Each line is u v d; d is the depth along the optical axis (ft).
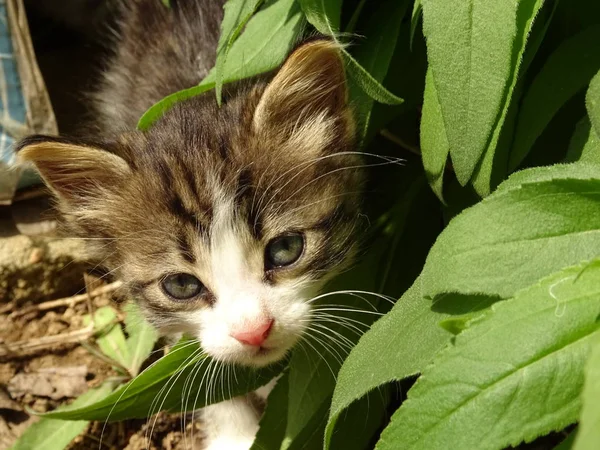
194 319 0.97
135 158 0.99
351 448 0.98
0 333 1.29
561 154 0.93
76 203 1.03
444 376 0.70
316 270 0.97
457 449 0.69
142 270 0.99
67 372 1.24
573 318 0.68
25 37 1.25
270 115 0.97
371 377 0.78
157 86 1.24
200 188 0.95
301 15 0.97
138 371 1.20
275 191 0.96
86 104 1.46
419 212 1.06
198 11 1.29
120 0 1.45
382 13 1.01
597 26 0.91
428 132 0.90
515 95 0.89
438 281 0.75
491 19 0.80
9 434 1.19
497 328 0.70
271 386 1.15
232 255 0.94
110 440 1.20
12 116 1.28
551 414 0.68
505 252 0.73
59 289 1.33
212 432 1.15
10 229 1.32
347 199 1.00
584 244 0.72
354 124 1.00
